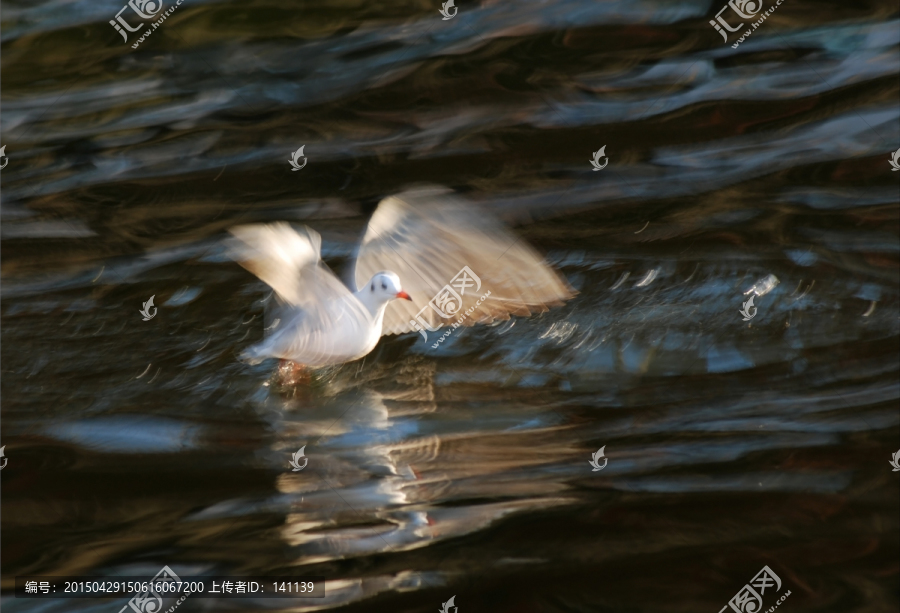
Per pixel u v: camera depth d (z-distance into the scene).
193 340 11.64
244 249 8.48
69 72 18.78
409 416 10.01
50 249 13.80
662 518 8.09
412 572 7.54
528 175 15.21
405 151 16.09
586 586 7.32
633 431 9.53
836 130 15.76
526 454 9.19
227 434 9.75
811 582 7.30
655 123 16.28
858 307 11.59
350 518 8.27
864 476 8.52
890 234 13.04
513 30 19.28
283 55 18.92
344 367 10.94
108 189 15.44
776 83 17.12
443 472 8.92
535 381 10.63
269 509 8.43
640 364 10.86
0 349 11.40
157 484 8.85
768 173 14.83
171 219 14.55
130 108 17.70
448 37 19.09
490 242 9.35
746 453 8.98
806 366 10.56
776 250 12.90
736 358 10.84
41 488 8.80
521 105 17.06
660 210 14.12
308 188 15.23
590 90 17.38
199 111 17.47
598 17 19.45
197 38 19.61
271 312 9.67
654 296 12.14
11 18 20.30
